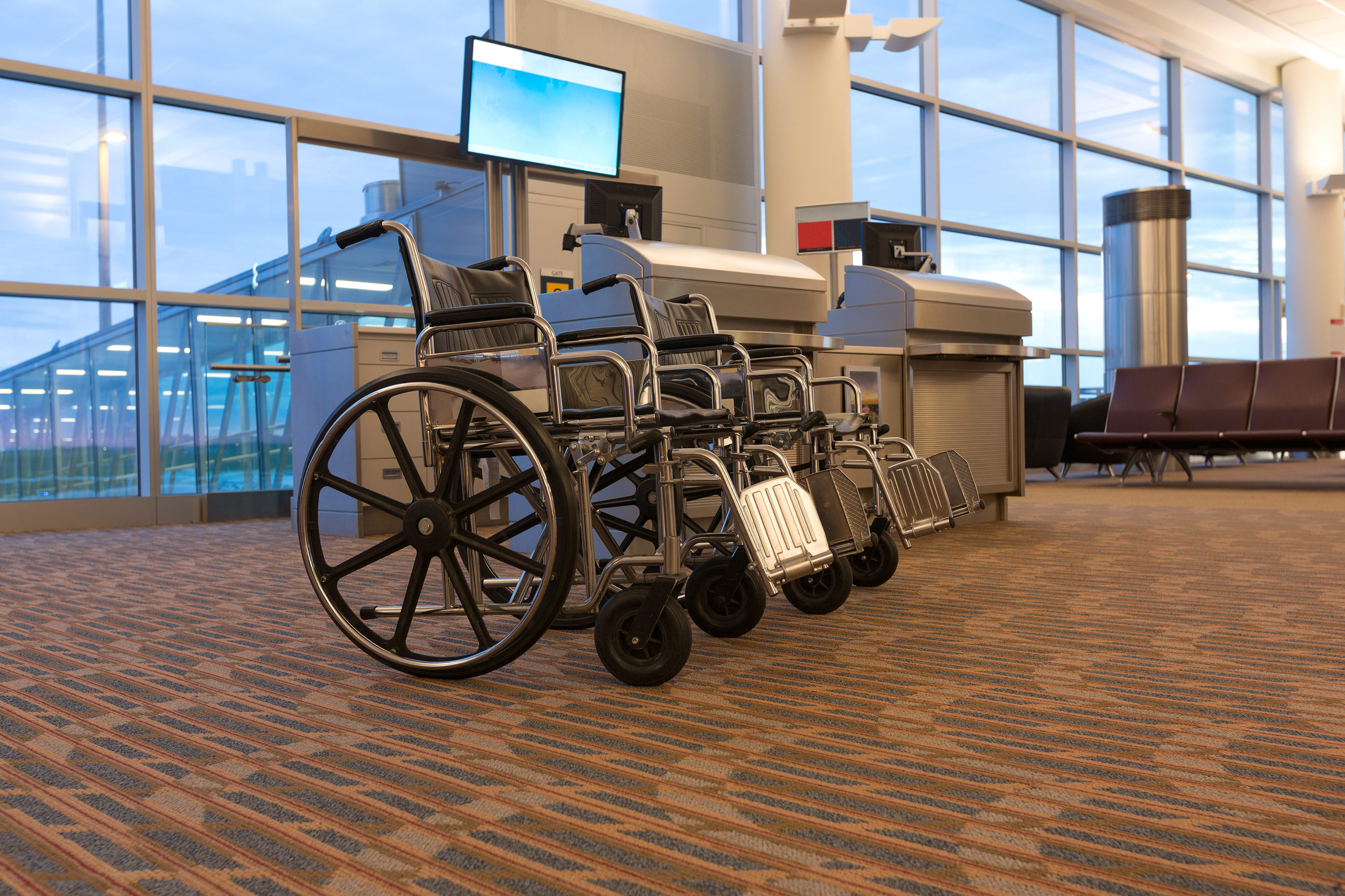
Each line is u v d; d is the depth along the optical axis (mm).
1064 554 3820
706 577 2328
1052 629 2400
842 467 2895
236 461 6613
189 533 5430
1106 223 10742
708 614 2328
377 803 1283
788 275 4156
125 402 6312
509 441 1993
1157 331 10445
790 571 1932
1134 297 10508
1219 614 2561
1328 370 7516
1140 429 8195
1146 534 4469
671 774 1392
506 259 2473
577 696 1825
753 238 9016
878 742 1532
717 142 8750
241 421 6625
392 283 7141
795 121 8062
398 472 5266
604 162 6516
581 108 6324
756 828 1194
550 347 1954
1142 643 2236
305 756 1479
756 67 9023
